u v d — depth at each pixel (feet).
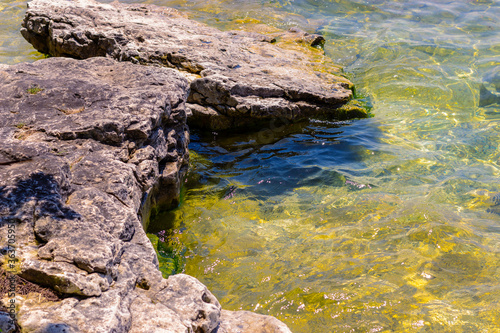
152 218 20.03
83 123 16.52
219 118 27.71
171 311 10.91
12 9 45.24
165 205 20.70
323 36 42.37
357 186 22.65
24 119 16.42
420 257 17.46
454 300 15.25
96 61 23.02
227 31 39.47
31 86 18.47
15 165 13.03
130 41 32.12
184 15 43.50
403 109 31.17
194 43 33.04
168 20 38.34
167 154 20.42
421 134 27.84
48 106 17.49
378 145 26.63
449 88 33.04
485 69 35.04
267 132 28.35
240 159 25.44
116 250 11.79
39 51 36.78
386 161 24.88
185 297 11.46
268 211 20.92
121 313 10.20
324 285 16.19
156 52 30.60
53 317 9.53
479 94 32.04
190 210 20.99
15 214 11.51
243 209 21.11
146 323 10.38
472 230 18.99
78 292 10.23
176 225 19.89
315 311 15.05
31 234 11.41
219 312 11.76
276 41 39.70
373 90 33.94
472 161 24.63
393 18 45.91
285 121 28.86
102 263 10.76
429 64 36.58
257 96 28.30
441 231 18.89
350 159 25.25
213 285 16.48
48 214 11.68
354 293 15.72
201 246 18.54
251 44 36.70
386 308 14.99
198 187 22.82
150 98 19.33
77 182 14.24
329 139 27.50
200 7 48.29
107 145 16.70
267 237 19.07
